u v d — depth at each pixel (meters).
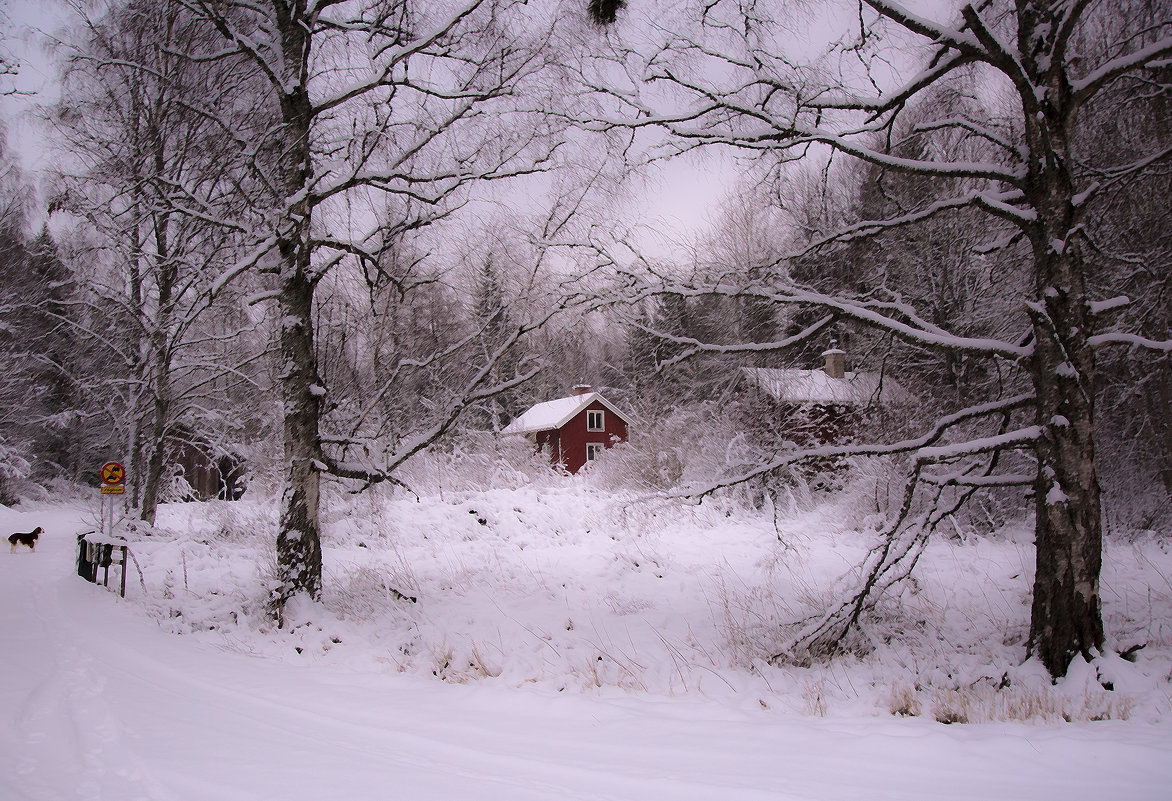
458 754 5.18
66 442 42.34
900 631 9.49
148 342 17.98
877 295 10.42
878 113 8.59
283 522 10.46
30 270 23.89
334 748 5.14
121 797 3.95
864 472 16.97
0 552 19.73
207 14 10.06
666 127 9.26
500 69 10.60
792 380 17.70
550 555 14.77
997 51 7.58
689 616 10.73
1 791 3.99
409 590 11.62
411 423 14.83
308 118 10.67
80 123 14.43
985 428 16.02
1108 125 10.45
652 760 5.12
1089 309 8.00
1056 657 7.61
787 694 7.61
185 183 12.03
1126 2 9.26
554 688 8.00
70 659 7.80
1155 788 4.48
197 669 7.74
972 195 8.30
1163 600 10.31
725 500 18.64
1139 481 15.77
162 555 15.97
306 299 10.68
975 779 4.66
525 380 10.75
